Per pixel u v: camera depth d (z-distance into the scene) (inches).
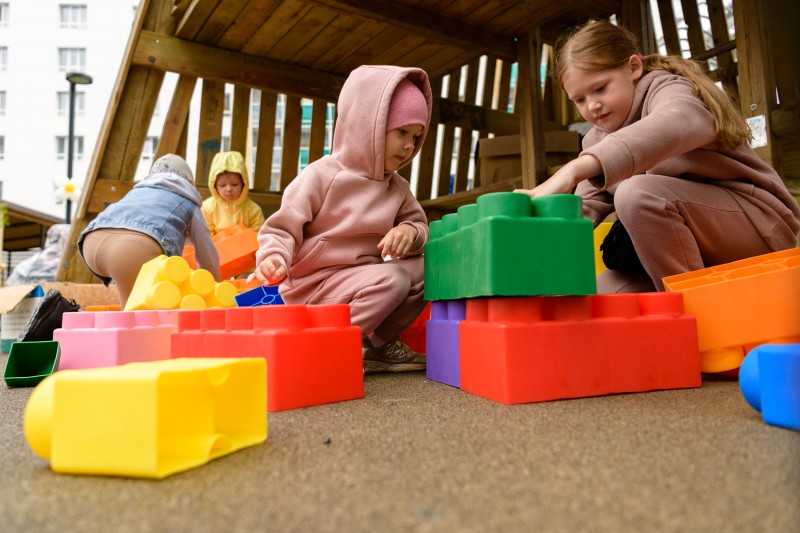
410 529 18.1
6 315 104.1
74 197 226.4
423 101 62.6
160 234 81.5
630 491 20.9
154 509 20.7
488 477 23.0
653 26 111.1
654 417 32.8
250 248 114.7
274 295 74.7
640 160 46.4
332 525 18.6
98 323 60.3
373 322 58.3
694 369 43.4
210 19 113.0
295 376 39.7
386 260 63.7
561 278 40.2
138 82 120.6
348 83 63.2
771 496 20.0
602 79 56.3
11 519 20.0
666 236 53.8
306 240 61.0
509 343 38.6
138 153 122.2
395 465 25.0
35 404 26.8
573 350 40.2
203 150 130.0
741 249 57.5
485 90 150.5
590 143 68.6
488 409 36.8
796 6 88.8
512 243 39.6
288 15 110.7
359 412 37.4
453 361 48.4
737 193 57.3
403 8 106.9
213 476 24.3
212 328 45.5
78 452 24.9
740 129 55.7
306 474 24.2
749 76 87.0
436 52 125.5
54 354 58.5
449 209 146.3
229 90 405.4
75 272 121.8
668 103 51.4
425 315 71.7
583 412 34.8
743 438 27.7
